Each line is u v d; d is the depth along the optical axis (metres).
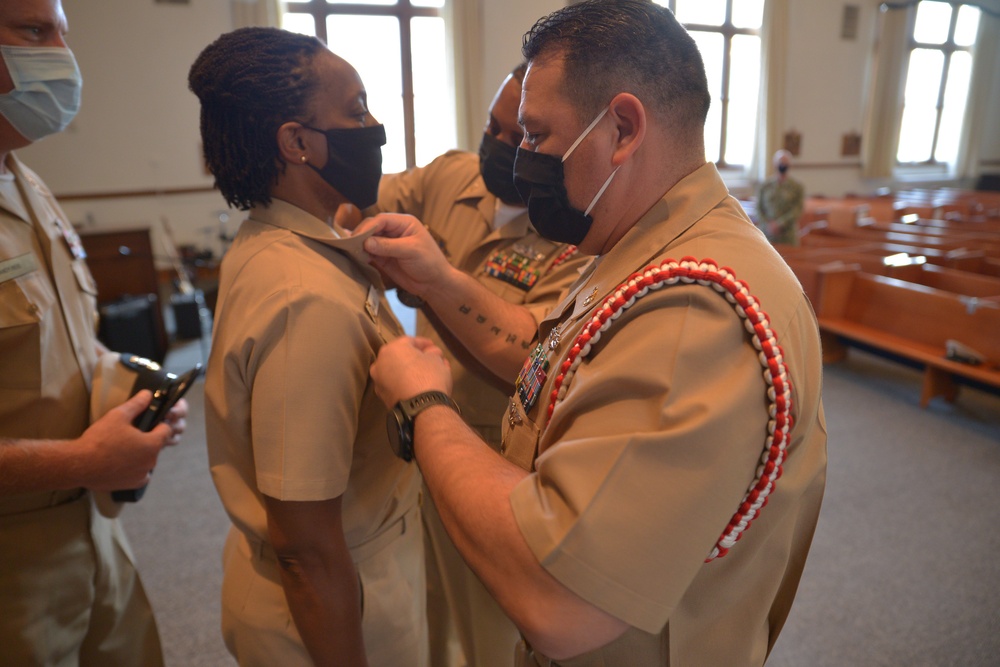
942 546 2.34
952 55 10.39
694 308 0.59
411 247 1.06
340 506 0.86
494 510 0.61
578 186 0.71
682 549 0.54
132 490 1.19
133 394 1.16
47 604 1.12
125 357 1.23
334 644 0.87
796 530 0.77
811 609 2.04
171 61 6.07
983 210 7.49
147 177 6.23
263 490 0.80
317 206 0.95
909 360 3.66
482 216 1.50
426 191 1.68
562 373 0.69
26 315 1.04
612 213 0.73
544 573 0.56
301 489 0.79
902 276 4.14
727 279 0.60
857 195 10.02
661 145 0.69
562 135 0.70
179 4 5.98
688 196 0.69
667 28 0.68
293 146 0.89
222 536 2.44
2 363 1.04
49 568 1.11
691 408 0.55
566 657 0.57
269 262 0.85
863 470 2.86
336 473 0.82
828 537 2.39
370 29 6.83
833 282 4.00
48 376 1.08
